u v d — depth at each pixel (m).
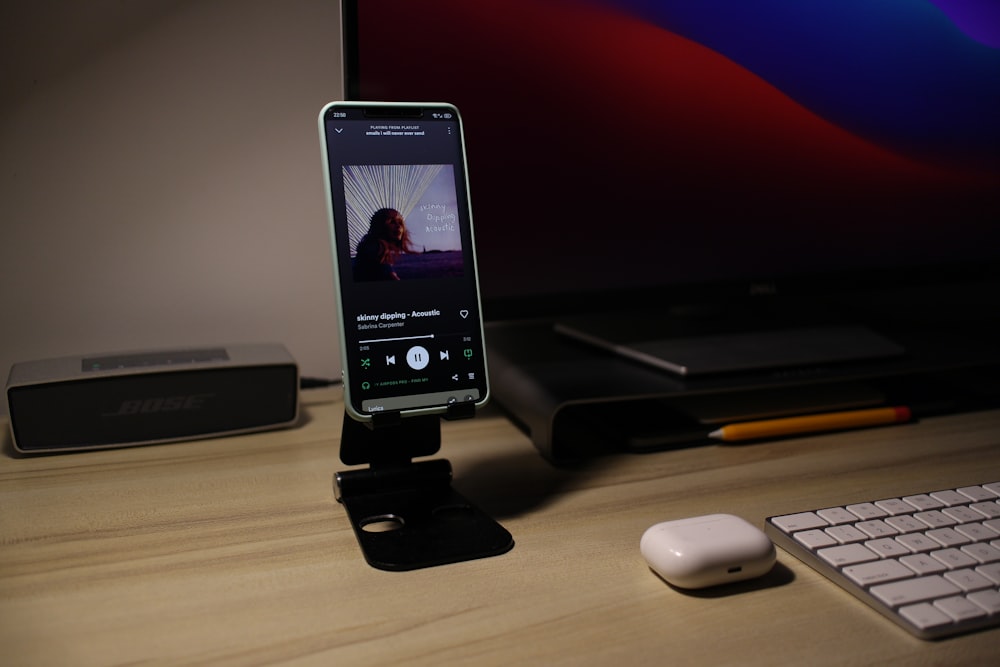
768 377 0.83
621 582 0.54
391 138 0.64
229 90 0.91
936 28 0.89
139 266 0.91
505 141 0.80
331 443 0.81
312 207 0.96
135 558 0.57
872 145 0.91
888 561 0.54
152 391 0.78
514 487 0.69
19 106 0.84
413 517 0.62
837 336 0.95
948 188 0.95
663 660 0.45
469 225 0.65
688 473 0.73
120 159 0.88
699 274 0.89
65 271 0.89
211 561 0.56
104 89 0.86
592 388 0.79
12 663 0.44
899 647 0.47
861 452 0.78
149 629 0.48
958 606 0.49
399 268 0.62
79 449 0.77
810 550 0.55
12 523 0.62
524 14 0.78
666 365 0.84
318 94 0.94
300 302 0.98
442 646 0.46
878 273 0.95
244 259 0.95
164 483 0.70
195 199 0.92
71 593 0.52
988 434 0.83
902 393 0.92
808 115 0.88
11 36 0.83
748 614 0.50
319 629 0.48
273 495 0.68
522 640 0.47
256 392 0.82
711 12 0.83
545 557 0.57
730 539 0.53
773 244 0.91
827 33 0.87
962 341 0.98
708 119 0.85
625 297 0.87
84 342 0.91
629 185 0.85
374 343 0.61
